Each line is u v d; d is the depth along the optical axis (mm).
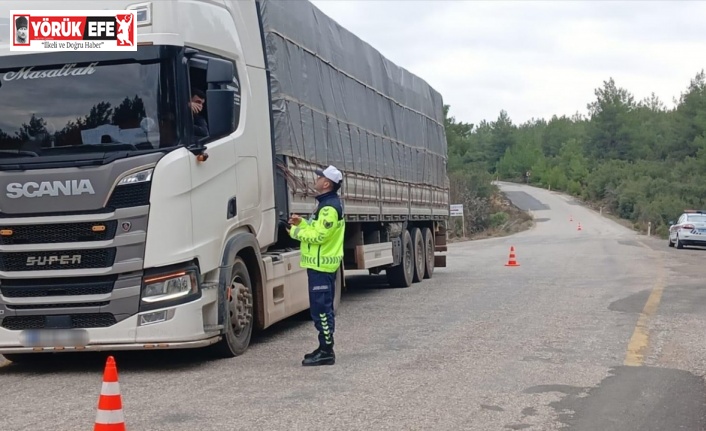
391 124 16094
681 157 92625
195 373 8016
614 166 112000
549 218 91688
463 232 55781
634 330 10641
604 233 64312
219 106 8039
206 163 8188
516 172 158875
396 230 16328
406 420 6246
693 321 11477
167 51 7867
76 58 7887
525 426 6113
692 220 34375
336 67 12805
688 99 91625
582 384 7516
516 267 22828
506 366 8297
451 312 12516
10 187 7727
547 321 11453
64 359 8977
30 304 7812
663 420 6328
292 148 10500
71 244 7684
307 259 8367
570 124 173250
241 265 9023
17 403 6895
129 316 7723
